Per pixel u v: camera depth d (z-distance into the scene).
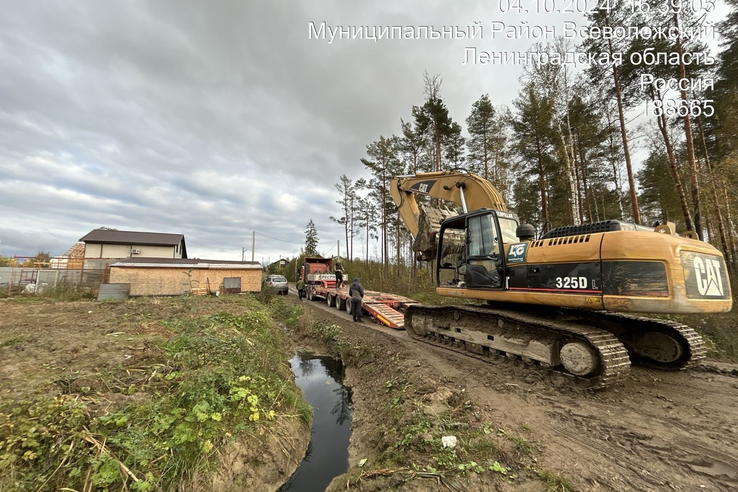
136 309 9.69
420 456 3.26
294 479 3.83
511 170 20.16
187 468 3.08
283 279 25.91
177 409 3.59
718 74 14.38
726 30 13.57
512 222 6.35
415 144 23.38
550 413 4.08
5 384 3.65
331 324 11.07
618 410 4.12
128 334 6.16
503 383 5.12
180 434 3.30
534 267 5.38
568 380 4.97
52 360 4.52
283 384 5.29
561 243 5.09
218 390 4.22
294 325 12.12
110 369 4.28
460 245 7.70
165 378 4.24
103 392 3.70
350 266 31.84
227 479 3.27
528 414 4.06
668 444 3.31
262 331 8.52
